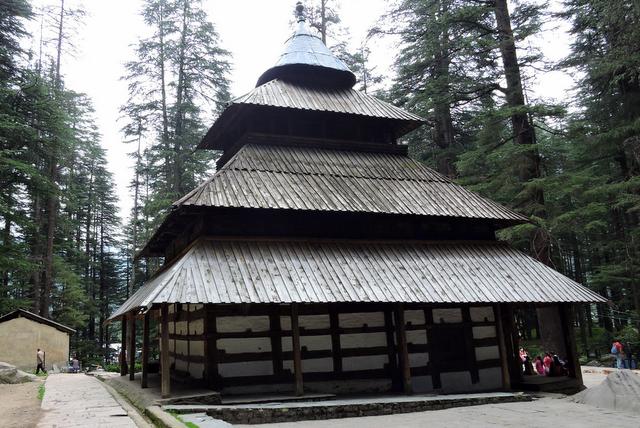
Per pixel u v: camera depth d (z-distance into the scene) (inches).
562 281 642.2
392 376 597.3
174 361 676.7
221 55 1541.6
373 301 520.7
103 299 2340.1
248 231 588.7
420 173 729.0
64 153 1449.3
